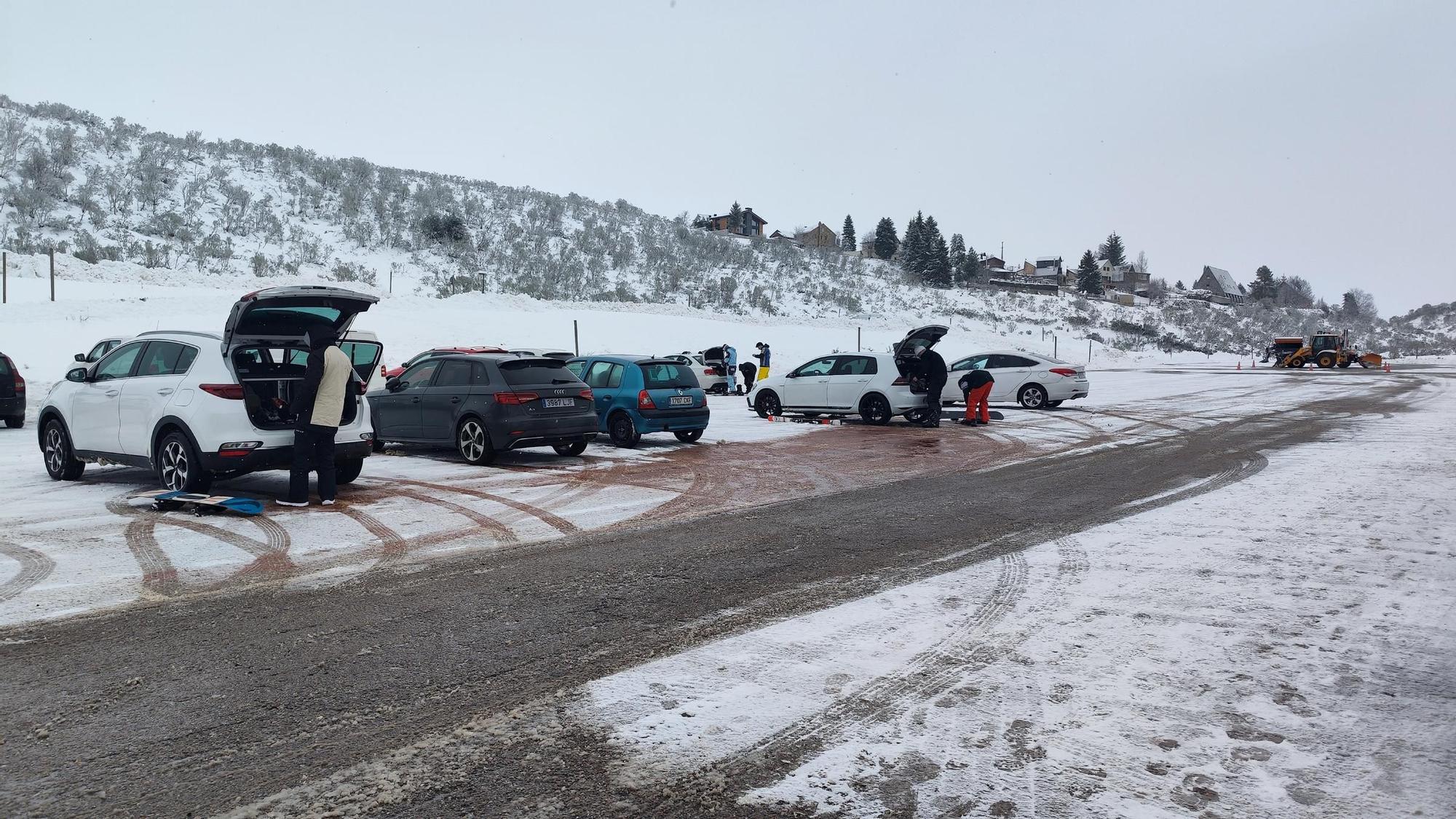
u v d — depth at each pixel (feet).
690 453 42.70
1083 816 9.30
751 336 140.05
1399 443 43.52
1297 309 405.39
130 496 29.09
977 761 10.55
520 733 11.41
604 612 16.63
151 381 29.07
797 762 10.56
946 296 270.26
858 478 34.30
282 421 28.91
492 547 22.13
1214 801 9.58
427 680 13.21
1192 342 263.29
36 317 90.12
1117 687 12.73
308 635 15.24
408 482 33.01
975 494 30.17
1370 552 20.71
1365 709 11.94
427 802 9.69
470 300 136.87
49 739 11.19
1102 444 45.32
